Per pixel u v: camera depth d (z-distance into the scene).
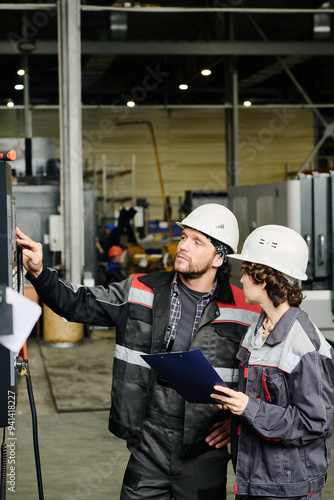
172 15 13.83
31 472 3.90
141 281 2.26
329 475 3.90
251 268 1.95
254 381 1.93
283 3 13.29
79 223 8.04
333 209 5.41
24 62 13.98
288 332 1.90
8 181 1.88
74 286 2.26
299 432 1.83
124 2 9.93
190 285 2.20
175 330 2.18
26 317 1.46
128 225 11.41
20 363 2.08
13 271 1.90
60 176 8.10
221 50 11.16
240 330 2.17
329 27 13.09
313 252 5.42
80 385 5.80
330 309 5.42
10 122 15.91
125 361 2.20
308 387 1.84
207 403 1.98
